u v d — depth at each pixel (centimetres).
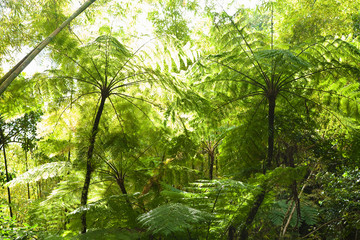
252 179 458
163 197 483
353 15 763
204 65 576
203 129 599
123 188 529
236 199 451
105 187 573
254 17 586
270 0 585
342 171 548
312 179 647
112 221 454
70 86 499
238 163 577
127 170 545
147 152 584
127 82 519
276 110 596
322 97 578
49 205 505
